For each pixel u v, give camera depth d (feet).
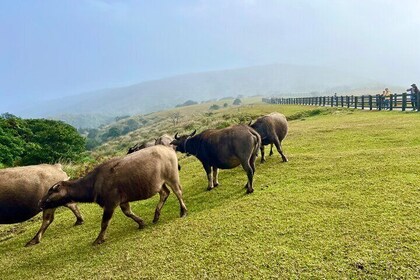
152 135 186.39
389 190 27.81
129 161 29.84
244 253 21.71
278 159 45.60
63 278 23.75
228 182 39.40
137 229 31.12
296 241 22.07
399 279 17.08
